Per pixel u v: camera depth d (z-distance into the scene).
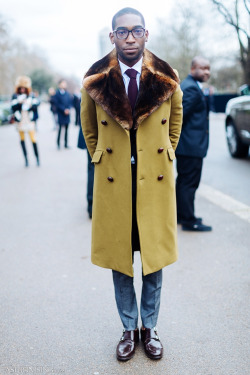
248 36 8.23
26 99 9.14
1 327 2.95
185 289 3.40
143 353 2.62
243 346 2.65
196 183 4.68
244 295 3.27
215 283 3.48
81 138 4.89
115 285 2.61
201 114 4.44
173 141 2.54
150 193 2.42
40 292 3.43
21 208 5.98
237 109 8.80
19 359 2.60
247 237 4.48
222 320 2.94
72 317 3.05
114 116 2.26
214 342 2.70
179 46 26.67
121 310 2.63
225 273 3.66
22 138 9.31
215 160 9.11
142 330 2.68
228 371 2.42
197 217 5.01
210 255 4.05
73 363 2.55
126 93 2.29
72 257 4.14
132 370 2.47
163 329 2.86
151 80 2.26
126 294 2.60
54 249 4.36
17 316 3.08
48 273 3.79
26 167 9.41
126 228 2.43
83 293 3.39
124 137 2.33
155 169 2.40
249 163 8.61
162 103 2.31
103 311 3.12
